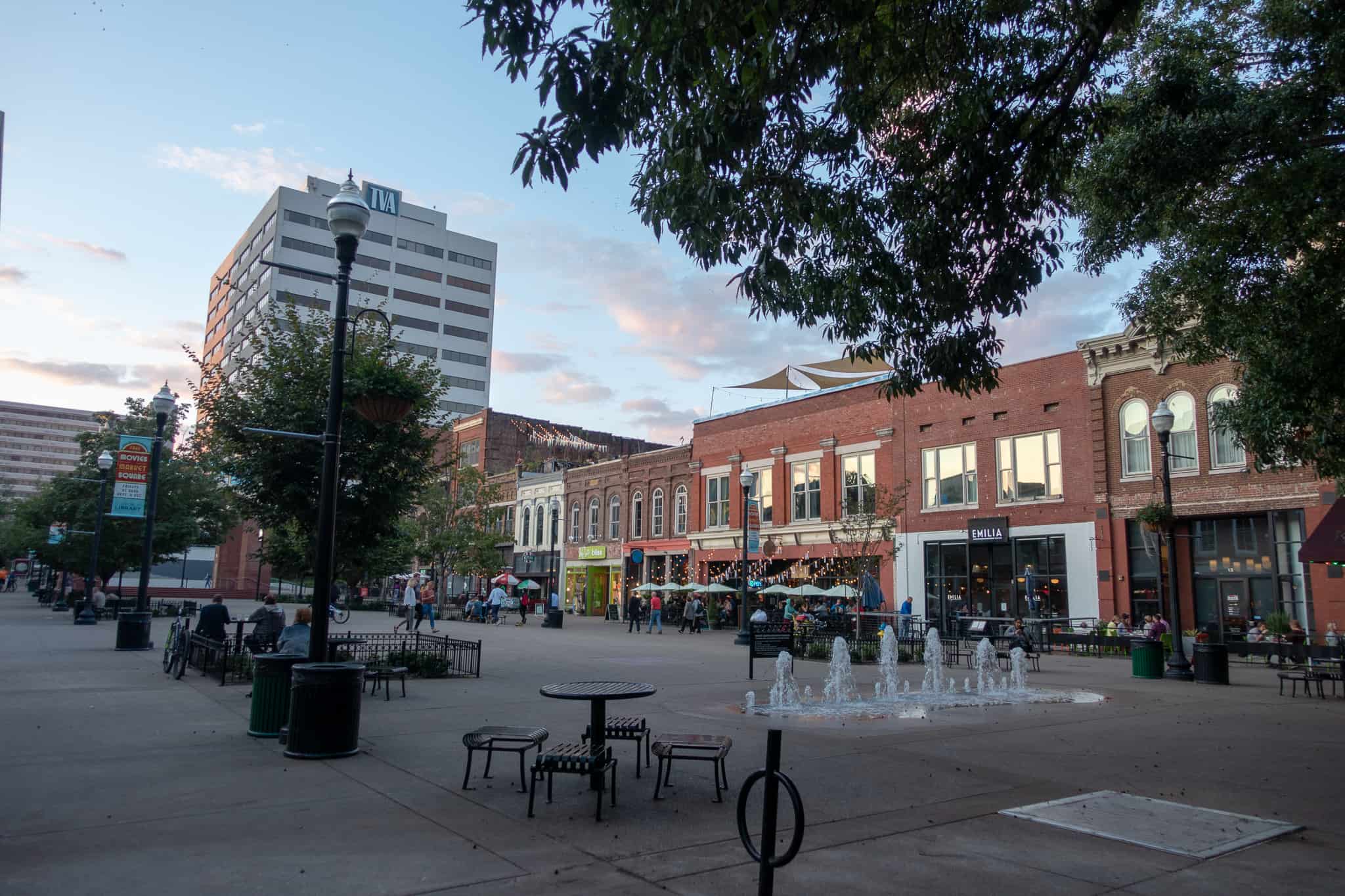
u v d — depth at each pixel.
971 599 32.78
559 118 7.25
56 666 17.09
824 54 8.41
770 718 12.15
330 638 14.16
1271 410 12.58
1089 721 12.37
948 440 34.19
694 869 5.61
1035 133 9.82
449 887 5.18
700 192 8.91
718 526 44.38
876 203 10.32
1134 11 9.04
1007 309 10.45
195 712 11.70
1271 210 11.02
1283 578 25.14
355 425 15.45
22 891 4.95
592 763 6.86
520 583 53.47
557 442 68.81
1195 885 5.42
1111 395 29.33
